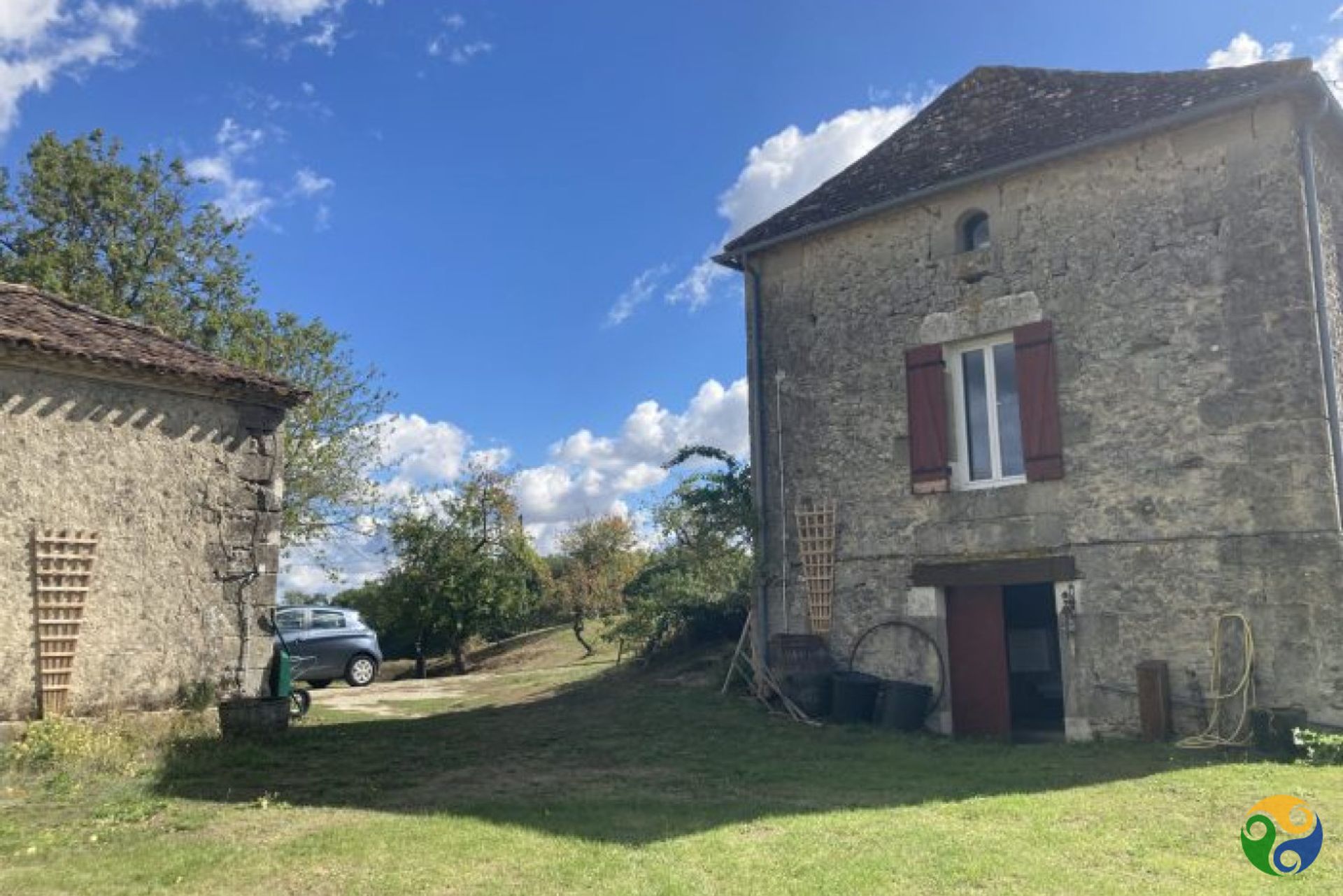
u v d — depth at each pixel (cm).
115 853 526
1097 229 967
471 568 2398
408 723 1092
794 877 458
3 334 831
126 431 930
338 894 448
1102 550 928
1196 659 867
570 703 1230
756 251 1217
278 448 1060
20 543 844
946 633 1038
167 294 2056
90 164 2028
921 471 1055
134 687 905
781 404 1188
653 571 1669
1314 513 822
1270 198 872
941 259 1073
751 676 1180
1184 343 903
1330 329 858
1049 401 971
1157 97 965
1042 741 961
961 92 1225
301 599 2875
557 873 470
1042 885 442
